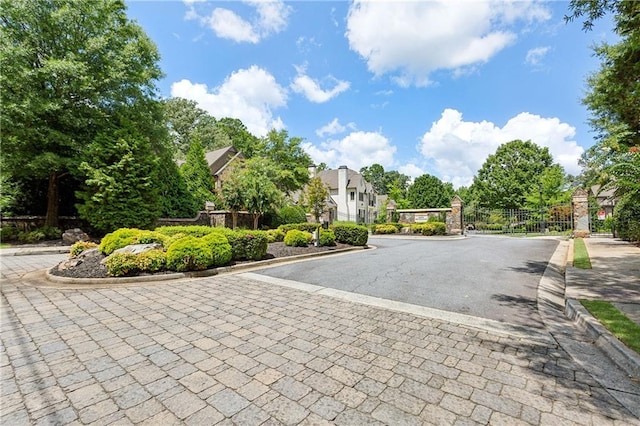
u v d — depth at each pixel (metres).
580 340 3.25
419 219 21.03
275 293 5.32
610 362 2.76
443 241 15.23
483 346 3.11
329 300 4.85
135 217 14.04
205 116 42.41
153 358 2.89
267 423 1.95
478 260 8.62
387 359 2.84
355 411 2.07
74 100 14.02
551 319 3.91
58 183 14.81
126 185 13.84
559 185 24.73
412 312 4.21
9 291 5.57
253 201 16.98
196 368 2.70
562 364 2.72
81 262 7.27
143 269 6.59
